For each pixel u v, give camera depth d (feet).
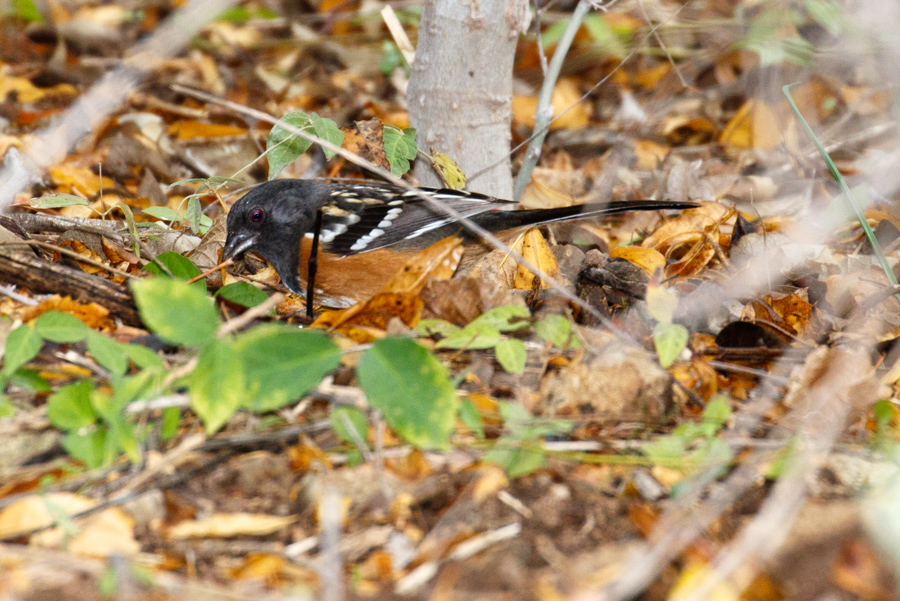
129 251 22.75
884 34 28.45
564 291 16.51
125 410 13.89
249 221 23.86
